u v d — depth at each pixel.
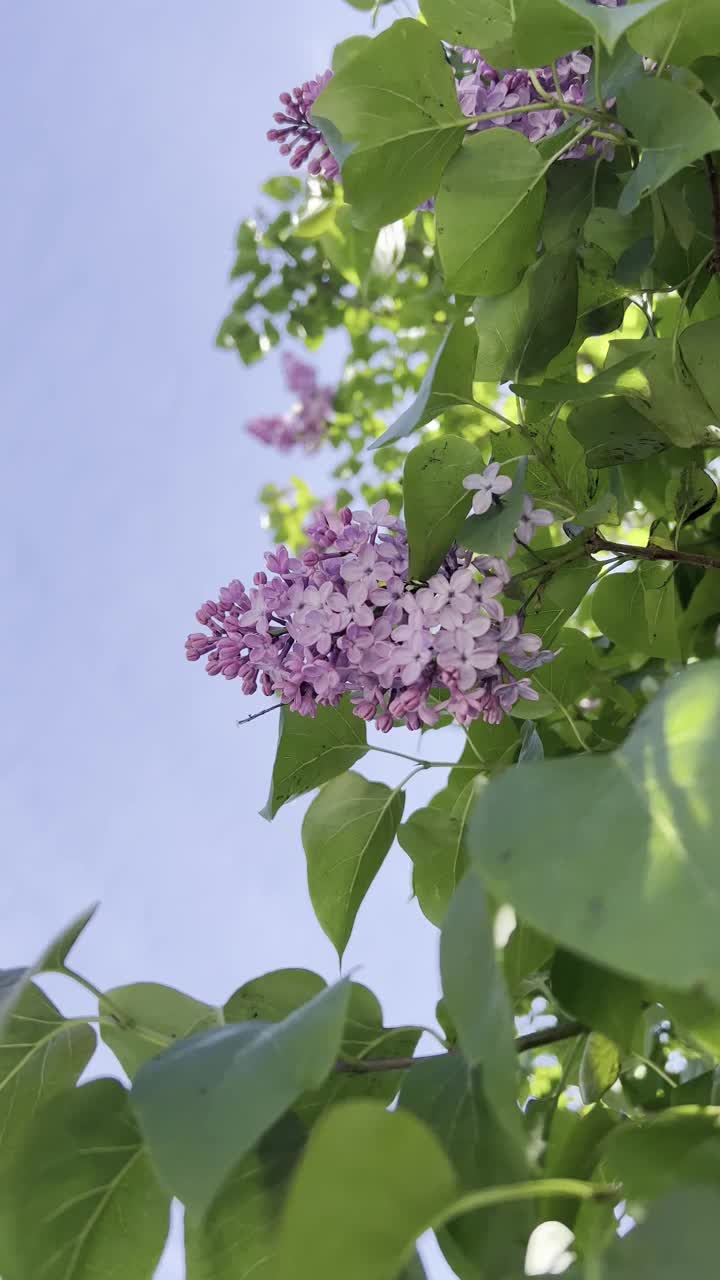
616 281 0.57
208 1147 0.33
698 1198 0.30
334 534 0.49
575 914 0.30
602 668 0.70
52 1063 0.42
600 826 0.31
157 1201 0.39
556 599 0.55
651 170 0.48
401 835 0.53
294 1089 0.34
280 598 0.48
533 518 0.49
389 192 0.55
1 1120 0.42
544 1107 0.43
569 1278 0.32
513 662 0.48
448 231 0.54
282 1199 0.38
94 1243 0.39
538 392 0.53
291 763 0.54
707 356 0.52
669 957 0.29
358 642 0.47
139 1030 0.43
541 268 0.55
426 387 0.52
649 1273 0.29
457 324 0.51
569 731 0.58
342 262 0.93
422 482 0.48
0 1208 0.38
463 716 0.46
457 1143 0.37
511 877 0.31
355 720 0.54
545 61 0.51
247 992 0.43
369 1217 0.30
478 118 0.54
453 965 0.34
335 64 0.60
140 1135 0.39
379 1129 0.30
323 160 0.60
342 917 0.53
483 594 0.47
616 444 0.55
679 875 0.30
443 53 0.53
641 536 0.88
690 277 0.55
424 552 0.48
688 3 0.47
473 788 0.56
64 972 0.42
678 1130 0.34
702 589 0.61
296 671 0.48
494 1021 0.32
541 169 0.53
